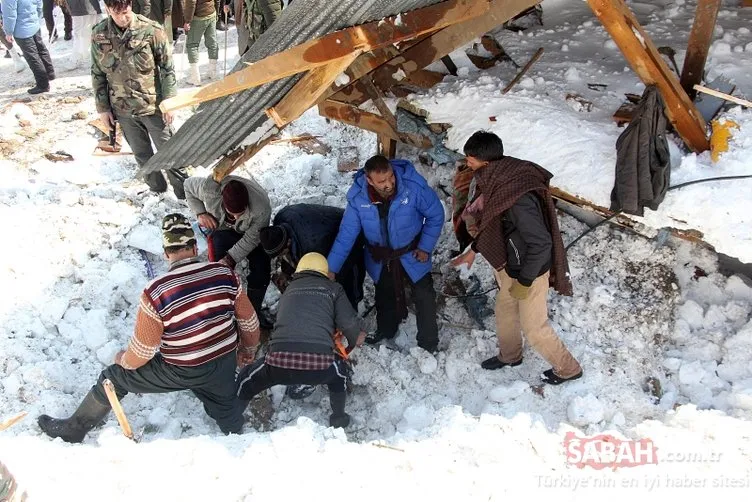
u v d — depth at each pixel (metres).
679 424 3.83
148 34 5.25
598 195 4.06
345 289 4.67
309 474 3.50
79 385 4.47
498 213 3.62
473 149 3.72
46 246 5.37
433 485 3.44
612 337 4.46
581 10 5.80
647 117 3.70
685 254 4.62
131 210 5.87
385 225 4.26
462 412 3.95
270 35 3.55
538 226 3.55
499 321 4.25
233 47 9.14
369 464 3.57
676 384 4.24
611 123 4.36
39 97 7.78
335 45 3.42
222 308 3.72
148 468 3.57
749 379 4.11
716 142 3.96
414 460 3.57
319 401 4.58
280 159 6.43
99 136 6.96
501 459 3.60
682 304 4.54
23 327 4.72
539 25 5.66
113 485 3.47
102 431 4.04
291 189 6.05
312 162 6.21
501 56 5.21
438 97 4.72
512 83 4.76
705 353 4.31
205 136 4.74
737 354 4.22
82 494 3.41
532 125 4.38
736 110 4.06
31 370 4.35
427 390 4.55
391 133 5.02
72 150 6.72
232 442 3.78
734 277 4.50
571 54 5.15
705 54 4.04
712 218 3.81
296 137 6.71
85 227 5.58
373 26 3.44
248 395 4.14
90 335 4.71
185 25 7.42
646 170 3.75
